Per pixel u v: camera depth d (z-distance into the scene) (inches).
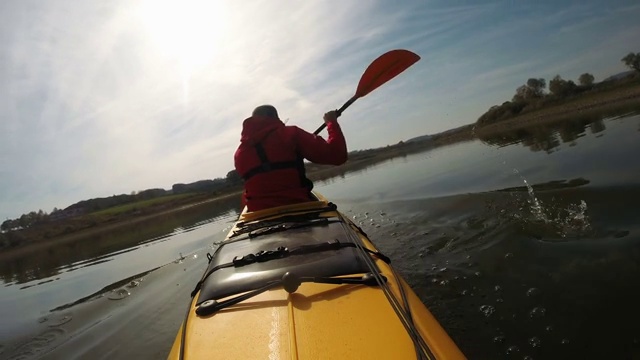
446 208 235.6
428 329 50.2
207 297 65.7
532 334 100.0
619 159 233.9
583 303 106.3
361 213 287.7
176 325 154.9
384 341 46.8
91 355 141.8
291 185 113.7
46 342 164.9
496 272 137.6
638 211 148.5
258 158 112.1
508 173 296.2
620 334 91.2
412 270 155.8
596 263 123.7
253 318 55.9
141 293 211.6
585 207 168.4
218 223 446.9
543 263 134.4
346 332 49.3
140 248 387.5
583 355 88.7
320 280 60.6
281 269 66.8
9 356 155.6
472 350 99.1
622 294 104.7
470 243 170.4
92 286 256.2
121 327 163.8
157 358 130.8
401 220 237.8
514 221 178.9
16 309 235.8
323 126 148.6
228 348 50.3
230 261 76.9
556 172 250.1
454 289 132.7
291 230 87.1
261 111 118.1
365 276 61.3
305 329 50.9
